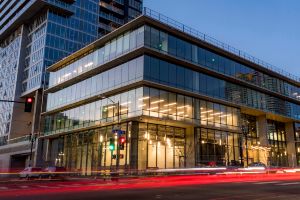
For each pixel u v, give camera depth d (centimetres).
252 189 1714
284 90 6419
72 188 1980
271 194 1462
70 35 7969
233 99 5197
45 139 5972
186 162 4466
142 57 4147
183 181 2552
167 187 1878
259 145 5762
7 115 8106
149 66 4153
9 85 8512
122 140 3359
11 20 8812
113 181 2958
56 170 3959
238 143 5094
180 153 4469
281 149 6344
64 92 5662
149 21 4231
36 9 7919
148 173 3675
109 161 4297
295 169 4494
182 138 4569
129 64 4344
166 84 4275
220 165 4600
